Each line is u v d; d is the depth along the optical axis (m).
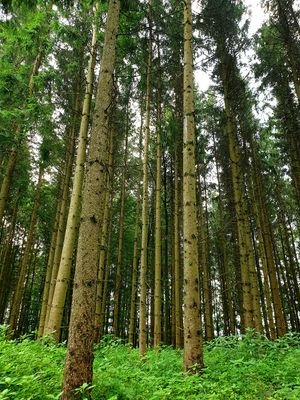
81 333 4.61
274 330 17.25
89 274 4.94
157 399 4.58
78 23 12.73
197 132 16.86
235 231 21.00
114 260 27.30
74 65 13.66
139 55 14.03
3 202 13.24
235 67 14.56
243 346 8.10
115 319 19.19
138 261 26.22
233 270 25.19
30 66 13.52
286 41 13.41
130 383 5.27
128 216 26.59
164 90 15.72
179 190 20.52
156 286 12.34
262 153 18.42
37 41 11.74
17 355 5.88
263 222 18.33
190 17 9.23
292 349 7.89
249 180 18.44
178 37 13.17
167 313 22.73
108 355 8.08
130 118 19.19
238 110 15.05
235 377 5.84
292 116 15.20
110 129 16.94
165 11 13.30
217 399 4.63
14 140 12.57
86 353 4.54
